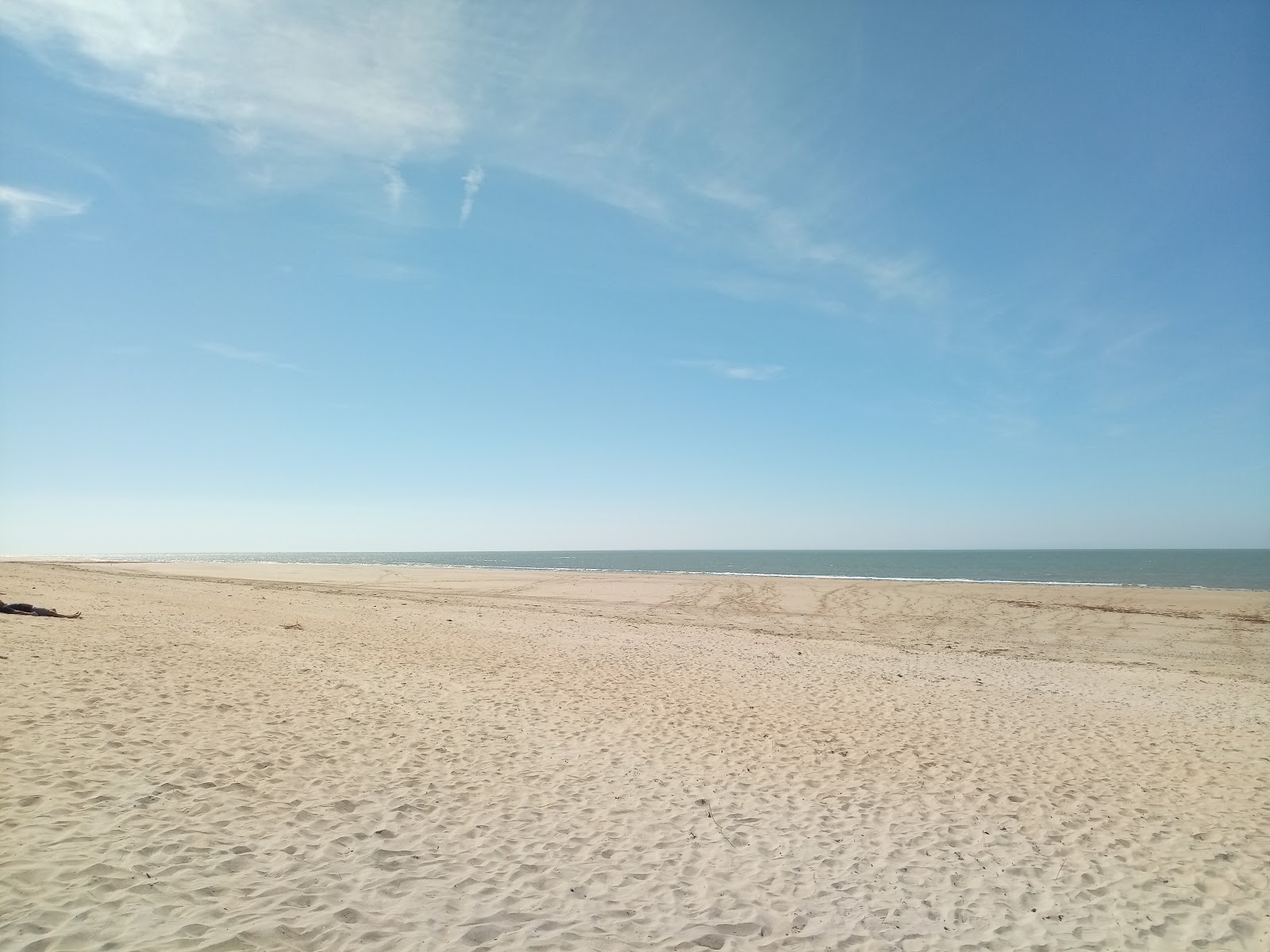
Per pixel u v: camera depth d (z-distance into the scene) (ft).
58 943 11.75
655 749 26.50
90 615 50.65
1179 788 24.71
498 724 28.55
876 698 37.24
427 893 15.07
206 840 16.35
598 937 13.87
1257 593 100.94
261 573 153.58
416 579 136.77
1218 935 15.23
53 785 18.21
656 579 138.00
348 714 28.14
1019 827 20.76
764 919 14.97
